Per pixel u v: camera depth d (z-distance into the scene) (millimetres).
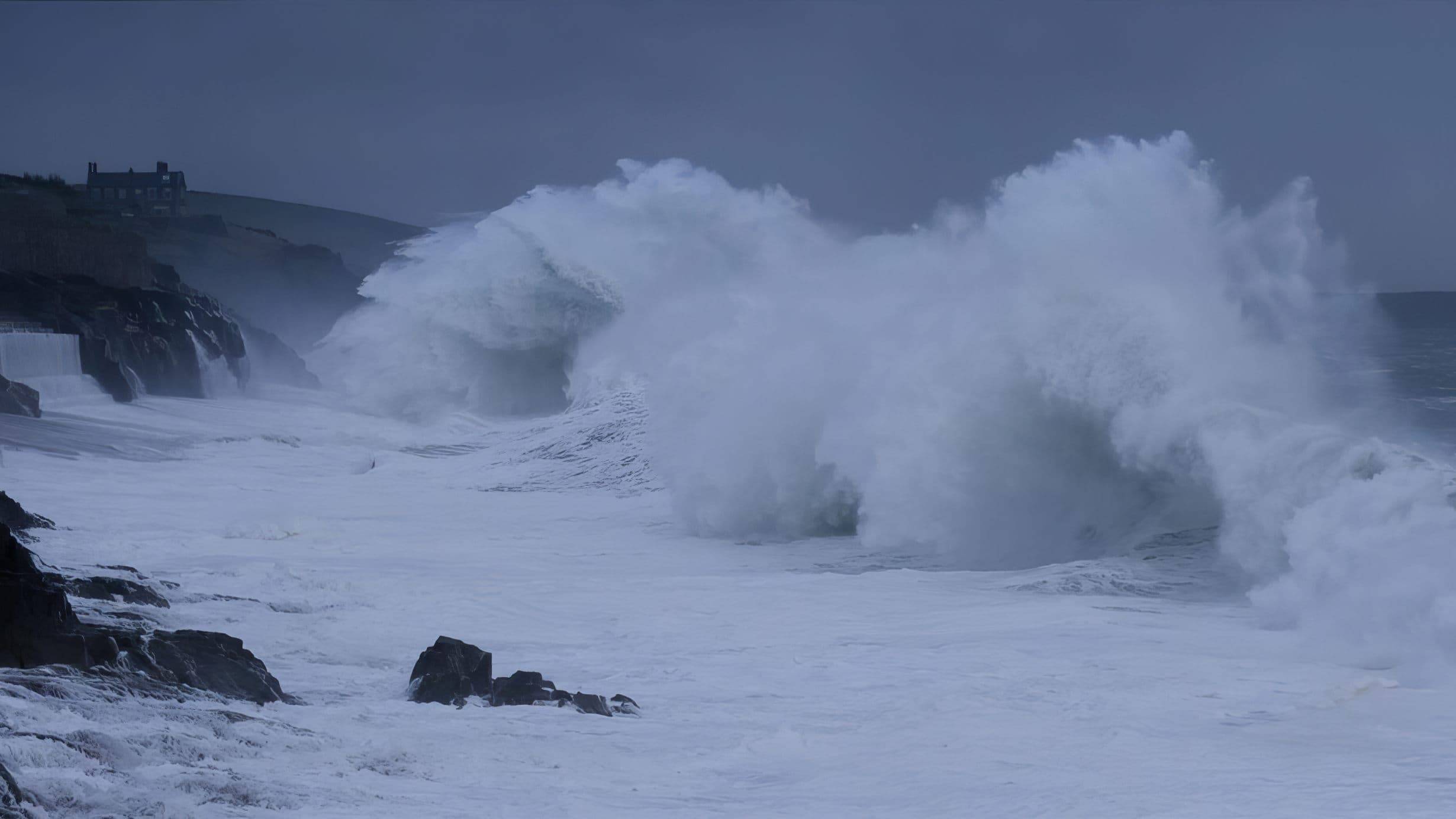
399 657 12055
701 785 7562
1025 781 7488
